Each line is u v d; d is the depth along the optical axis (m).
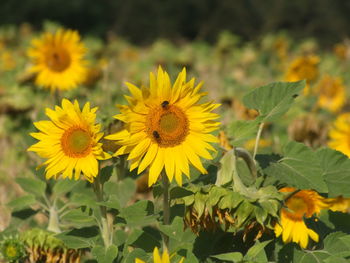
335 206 2.62
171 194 2.28
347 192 2.41
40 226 2.77
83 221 2.52
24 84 4.48
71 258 2.56
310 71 4.90
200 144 2.27
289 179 2.38
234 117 3.29
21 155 3.77
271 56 8.95
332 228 2.50
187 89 2.27
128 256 2.36
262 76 7.68
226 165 2.30
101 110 2.56
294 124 3.60
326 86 5.17
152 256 2.36
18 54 8.38
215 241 2.41
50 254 2.54
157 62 6.45
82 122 2.31
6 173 3.63
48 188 2.82
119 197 2.72
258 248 2.27
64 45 4.12
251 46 9.63
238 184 2.29
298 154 2.42
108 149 2.35
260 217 2.23
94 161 2.30
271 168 2.40
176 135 2.26
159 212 2.44
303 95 4.88
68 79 4.08
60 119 2.32
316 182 2.37
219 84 7.13
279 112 2.47
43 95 4.51
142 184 3.10
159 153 2.27
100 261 2.36
